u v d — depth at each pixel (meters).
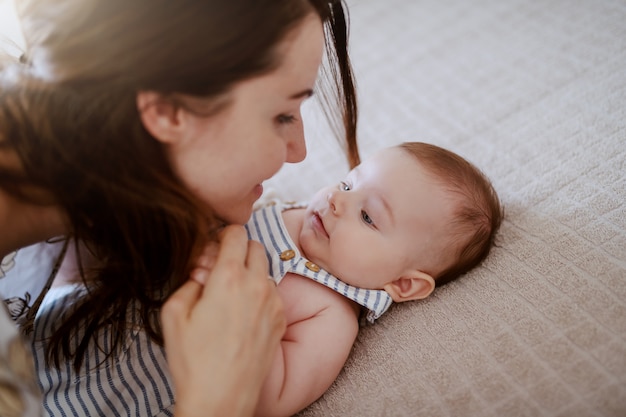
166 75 0.57
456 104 1.27
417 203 0.90
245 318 0.64
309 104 1.38
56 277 0.85
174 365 0.64
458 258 0.90
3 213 0.65
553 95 1.18
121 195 0.63
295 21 0.60
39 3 0.63
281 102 0.64
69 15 0.59
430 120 1.26
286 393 0.77
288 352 0.79
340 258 0.88
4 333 0.54
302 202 1.06
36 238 0.73
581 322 0.76
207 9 0.57
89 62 0.58
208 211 0.68
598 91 1.13
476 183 0.93
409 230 0.89
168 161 0.64
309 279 0.87
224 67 0.58
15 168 0.63
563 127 1.08
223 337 0.63
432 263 0.90
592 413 0.68
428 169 0.92
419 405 0.75
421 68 1.42
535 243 0.88
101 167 0.61
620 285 0.78
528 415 0.70
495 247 0.91
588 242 0.85
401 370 0.79
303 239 0.92
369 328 0.88
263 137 0.64
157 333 0.76
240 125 0.62
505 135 1.13
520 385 0.73
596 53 1.24
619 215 0.87
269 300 0.68
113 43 0.57
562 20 1.38
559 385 0.71
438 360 0.78
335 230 0.89
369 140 1.27
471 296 0.85
